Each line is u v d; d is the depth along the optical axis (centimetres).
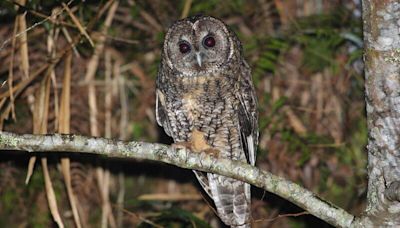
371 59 676
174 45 981
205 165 759
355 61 1260
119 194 1322
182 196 1301
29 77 1105
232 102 981
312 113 1266
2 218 1299
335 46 1257
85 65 1253
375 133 687
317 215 717
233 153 1002
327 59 1249
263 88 1272
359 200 1245
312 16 1266
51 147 732
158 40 1248
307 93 1277
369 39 675
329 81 1273
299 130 1257
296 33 1255
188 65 968
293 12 1297
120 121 1308
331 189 1257
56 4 1092
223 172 757
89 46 1204
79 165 1268
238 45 1002
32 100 1214
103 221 1257
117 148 747
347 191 1252
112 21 1282
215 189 1005
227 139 995
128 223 1297
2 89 1207
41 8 1072
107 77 1295
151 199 1286
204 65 962
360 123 1262
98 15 1124
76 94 1245
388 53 666
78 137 739
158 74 1012
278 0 1284
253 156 1009
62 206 1273
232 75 977
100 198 1273
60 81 1215
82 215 1270
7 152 1280
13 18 1187
